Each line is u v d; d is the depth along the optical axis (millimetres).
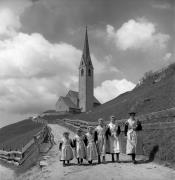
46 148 25375
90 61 131625
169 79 39719
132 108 35031
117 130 15812
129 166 14008
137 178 11508
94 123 34125
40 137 29391
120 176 12094
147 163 14398
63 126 56938
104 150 15836
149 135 17375
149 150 15922
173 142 14570
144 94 39312
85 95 128250
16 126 94438
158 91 35688
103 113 51312
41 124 82125
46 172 16203
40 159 20844
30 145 27047
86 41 133500
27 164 22094
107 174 12711
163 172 12219
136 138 14812
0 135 81688
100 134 16094
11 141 54844
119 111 41562
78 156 16578
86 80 129375
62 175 14352
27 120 106250
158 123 16828
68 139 17266
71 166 16438
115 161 15828
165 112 17703
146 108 30984
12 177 20969
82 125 39594
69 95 132875
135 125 14992
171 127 15539
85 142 16609
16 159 27375
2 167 27469
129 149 14594
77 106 129500
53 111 129625
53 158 20562
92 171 13805
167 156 14133
